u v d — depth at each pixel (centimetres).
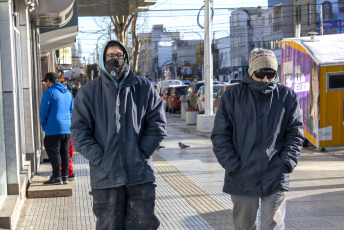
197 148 1345
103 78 412
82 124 416
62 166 816
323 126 1246
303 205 700
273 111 424
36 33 1254
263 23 7631
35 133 989
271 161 421
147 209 413
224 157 426
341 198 736
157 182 887
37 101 1128
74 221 639
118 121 407
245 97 429
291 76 1391
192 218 643
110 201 410
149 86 427
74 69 6038
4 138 654
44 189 771
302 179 884
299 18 6862
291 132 432
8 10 662
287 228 595
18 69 808
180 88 3158
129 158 407
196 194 780
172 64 10156
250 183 421
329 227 593
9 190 668
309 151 1258
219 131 432
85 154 409
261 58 419
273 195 420
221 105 437
